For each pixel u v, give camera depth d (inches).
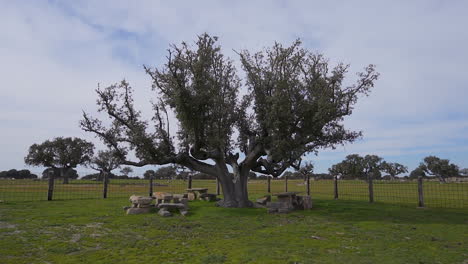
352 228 464.1
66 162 2689.5
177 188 1309.1
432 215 601.0
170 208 577.3
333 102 622.2
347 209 682.2
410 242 376.5
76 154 2714.1
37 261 277.7
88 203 721.6
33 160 2608.3
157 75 634.2
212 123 647.1
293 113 619.2
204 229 440.5
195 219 518.9
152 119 658.8
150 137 619.5
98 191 1123.9
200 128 636.1
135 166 668.7
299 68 661.3
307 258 300.0
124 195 982.4
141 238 376.8
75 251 313.9
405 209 690.8
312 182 1732.3
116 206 663.1
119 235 389.4
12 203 698.8
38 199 805.9
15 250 310.7
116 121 646.5
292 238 391.9
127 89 648.4
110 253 308.0
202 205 711.1
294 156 640.4
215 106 642.2
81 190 1138.0
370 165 3297.2
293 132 644.1
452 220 543.2
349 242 373.7
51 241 350.0
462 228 469.7
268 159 705.0
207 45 621.9
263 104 665.0
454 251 335.0
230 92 687.1
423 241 382.6
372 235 415.2
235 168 724.0
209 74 636.1
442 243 372.5
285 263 281.4
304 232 431.2
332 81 618.5
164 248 331.0
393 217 573.6
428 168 3850.9
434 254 321.7
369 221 526.3
